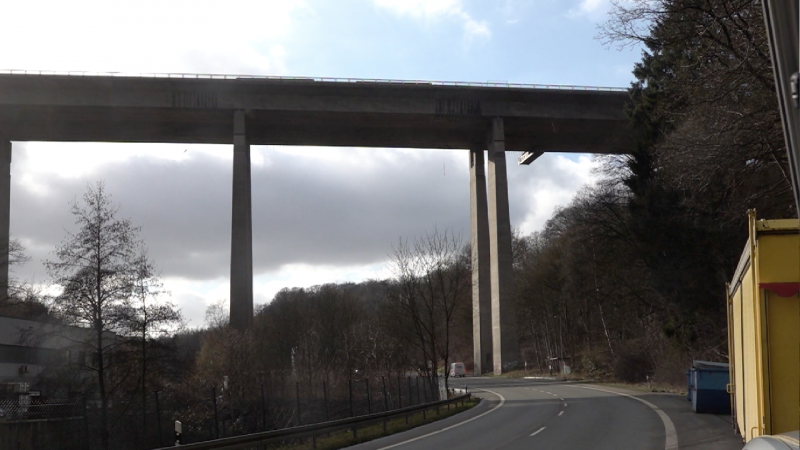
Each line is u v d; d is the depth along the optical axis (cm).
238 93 6644
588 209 5519
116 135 7050
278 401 3466
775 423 809
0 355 3769
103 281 3133
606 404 3253
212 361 4094
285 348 7031
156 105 6519
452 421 2745
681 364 4591
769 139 2031
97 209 3175
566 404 3394
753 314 894
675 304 4572
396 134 7412
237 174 6556
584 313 7488
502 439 2002
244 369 4028
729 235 3922
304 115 6800
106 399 2473
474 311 7888
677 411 2705
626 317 6850
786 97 273
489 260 7681
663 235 4206
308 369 5166
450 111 7012
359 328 5481
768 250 845
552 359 8125
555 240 8019
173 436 2580
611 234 5341
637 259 5153
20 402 2425
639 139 4416
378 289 6925
